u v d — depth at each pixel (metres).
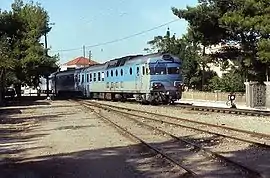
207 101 48.56
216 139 17.41
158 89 38.34
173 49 67.88
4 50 48.28
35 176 11.86
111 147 16.33
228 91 49.47
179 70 39.34
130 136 18.42
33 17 58.78
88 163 13.49
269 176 10.62
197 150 14.94
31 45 57.31
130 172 11.88
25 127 24.83
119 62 45.72
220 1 43.78
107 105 40.00
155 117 27.22
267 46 38.47
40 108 41.22
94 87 53.62
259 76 46.16
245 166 11.62
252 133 18.17
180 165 11.95
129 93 44.03
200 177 10.72
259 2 41.00
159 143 16.94
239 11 41.81
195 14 44.69
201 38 47.25
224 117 26.78
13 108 41.88
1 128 24.52
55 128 23.61
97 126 23.69
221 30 45.50
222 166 12.13
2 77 49.16
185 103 42.78
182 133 19.73
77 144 17.38
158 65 38.69
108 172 12.01
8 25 56.88
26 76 59.62
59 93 70.06
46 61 59.19
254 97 35.00
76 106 43.00
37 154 15.51
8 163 13.94
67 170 12.52
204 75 62.41
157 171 11.83
